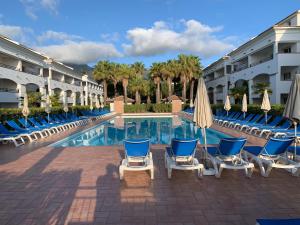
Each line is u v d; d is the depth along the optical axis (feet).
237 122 53.06
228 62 119.03
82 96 164.55
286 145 21.26
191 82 133.49
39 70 111.96
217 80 131.03
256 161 22.33
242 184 18.92
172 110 124.88
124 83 138.31
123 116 104.99
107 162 25.80
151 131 60.85
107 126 70.33
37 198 16.74
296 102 19.45
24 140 40.63
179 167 20.30
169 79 131.54
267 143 21.03
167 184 19.15
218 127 57.93
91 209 15.03
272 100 75.82
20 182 19.90
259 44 84.33
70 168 23.70
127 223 13.33
